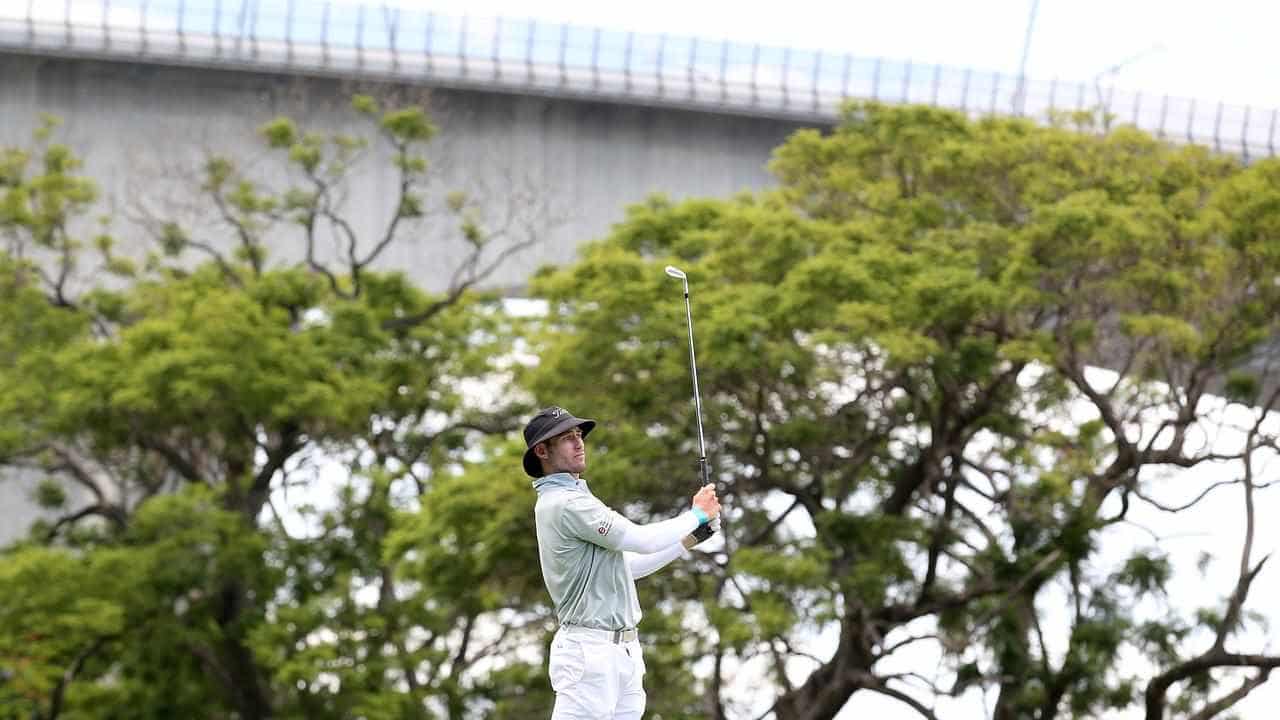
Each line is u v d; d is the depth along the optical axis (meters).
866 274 33.81
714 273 36.28
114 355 38.31
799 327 34.25
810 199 40.31
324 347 40.56
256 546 37.41
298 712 37.06
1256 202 34.56
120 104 53.09
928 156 38.03
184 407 36.72
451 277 55.84
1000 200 38.25
